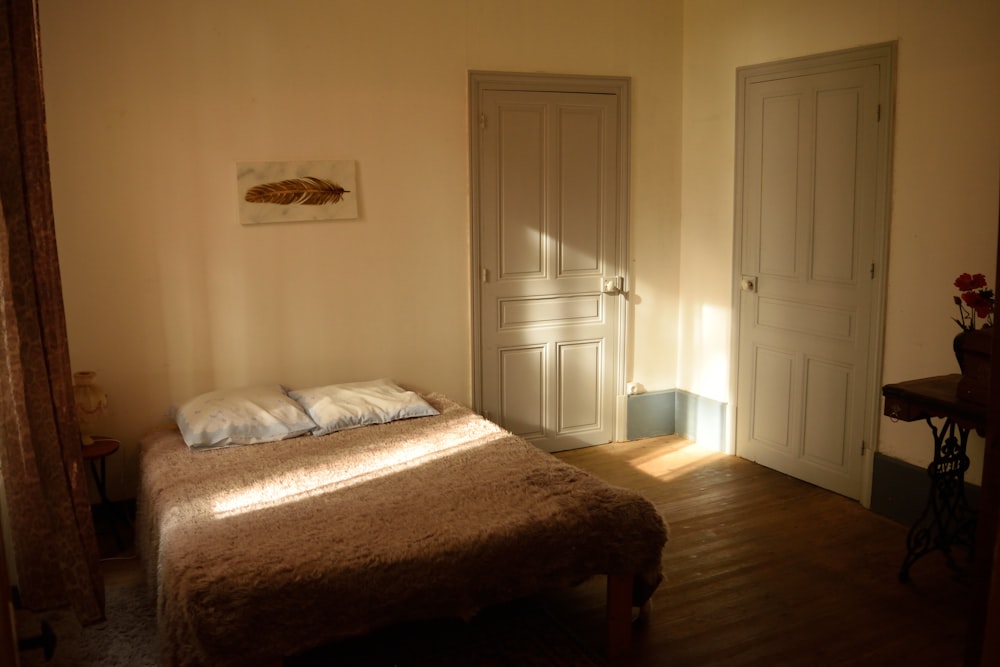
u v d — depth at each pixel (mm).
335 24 4207
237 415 3781
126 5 3803
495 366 4816
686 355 5215
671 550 3672
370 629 2559
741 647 2924
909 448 3879
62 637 3012
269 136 4148
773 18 4379
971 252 3533
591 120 4828
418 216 4520
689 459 4855
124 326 3969
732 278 4793
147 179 3932
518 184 4711
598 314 5035
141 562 3512
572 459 4887
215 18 3975
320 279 4344
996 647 760
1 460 2971
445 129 4520
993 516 861
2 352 2836
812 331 4316
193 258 4066
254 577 2445
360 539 2691
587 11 4746
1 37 2812
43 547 3000
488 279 4723
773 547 3691
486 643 2932
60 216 3791
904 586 3334
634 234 5043
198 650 2350
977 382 3090
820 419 4324
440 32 4434
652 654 2889
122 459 4027
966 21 3475
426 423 4035
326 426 3883
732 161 4734
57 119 3734
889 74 3787
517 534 2734
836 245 4141
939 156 3627
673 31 4973
